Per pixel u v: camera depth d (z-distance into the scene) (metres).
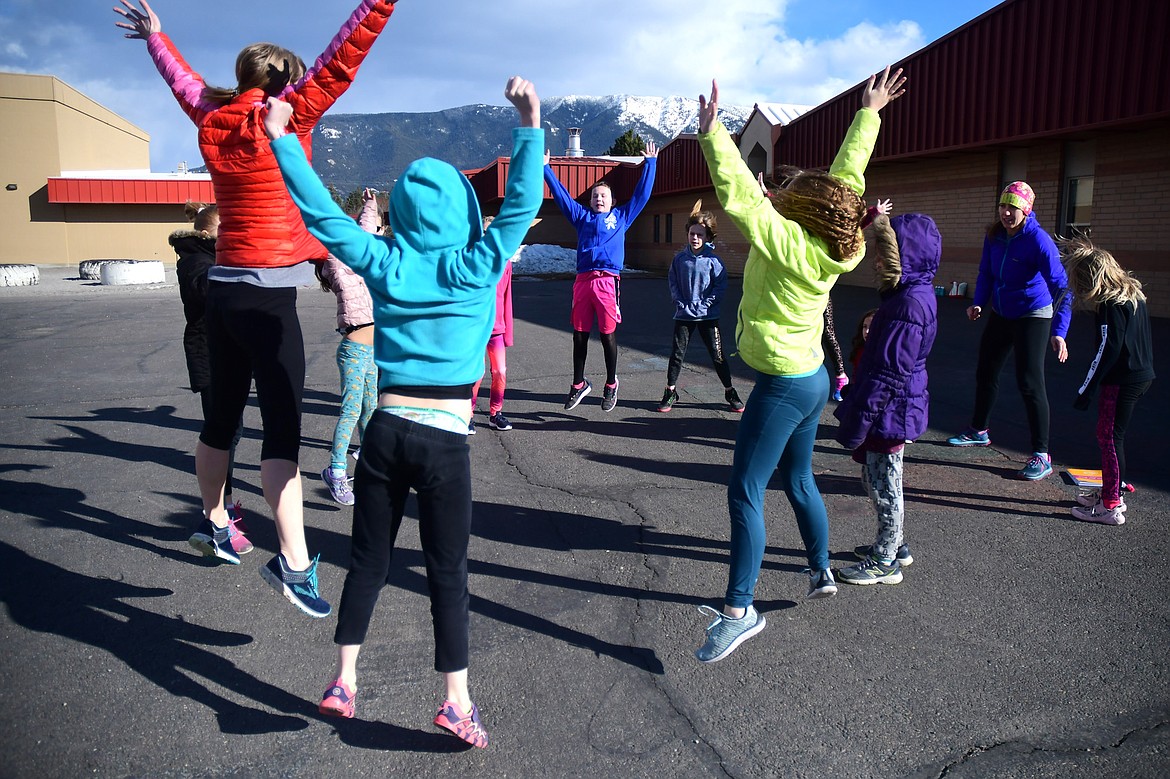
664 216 32.00
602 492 5.36
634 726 2.89
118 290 22.89
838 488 5.41
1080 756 2.71
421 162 2.67
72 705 2.98
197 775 2.63
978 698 3.04
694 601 3.84
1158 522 4.73
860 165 3.80
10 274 24.22
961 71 16.11
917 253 3.67
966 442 6.29
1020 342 5.52
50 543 4.46
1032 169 16.09
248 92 3.37
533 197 2.60
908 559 4.17
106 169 43.75
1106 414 4.67
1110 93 12.83
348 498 5.12
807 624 3.61
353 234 2.54
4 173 36.56
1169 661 3.28
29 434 6.85
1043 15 14.06
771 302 3.24
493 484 5.51
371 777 2.62
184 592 3.89
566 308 17.11
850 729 2.87
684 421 7.26
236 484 5.51
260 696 3.06
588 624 3.61
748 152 25.66
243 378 3.74
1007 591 3.90
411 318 2.61
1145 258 13.88
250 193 3.35
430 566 2.69
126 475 5.70
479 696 3.06
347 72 3.22
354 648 2.71
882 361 3.71
